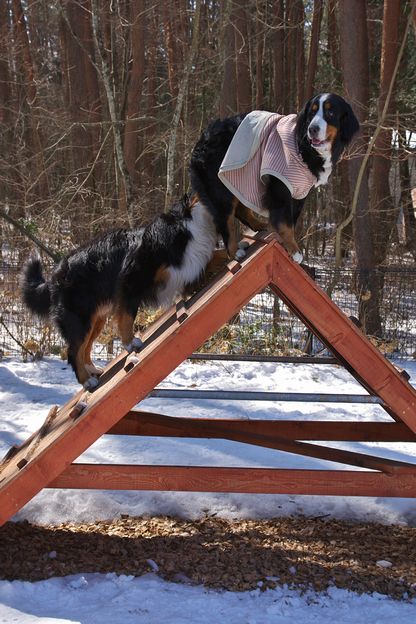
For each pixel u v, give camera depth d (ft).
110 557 13.84
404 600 12.45
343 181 51.52
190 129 46.60
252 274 12.09
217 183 14.79
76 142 49.60
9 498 12.14
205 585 12.77
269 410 23.79
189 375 28.30
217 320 12.12
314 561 13.88
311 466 18.40
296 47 61.87
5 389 25.94
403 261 46.57
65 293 15.90
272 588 12.66
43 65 64.85
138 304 15.62
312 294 12.24
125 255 15.48
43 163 44.80
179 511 16.16
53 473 12.17
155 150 47.52
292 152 13.71
